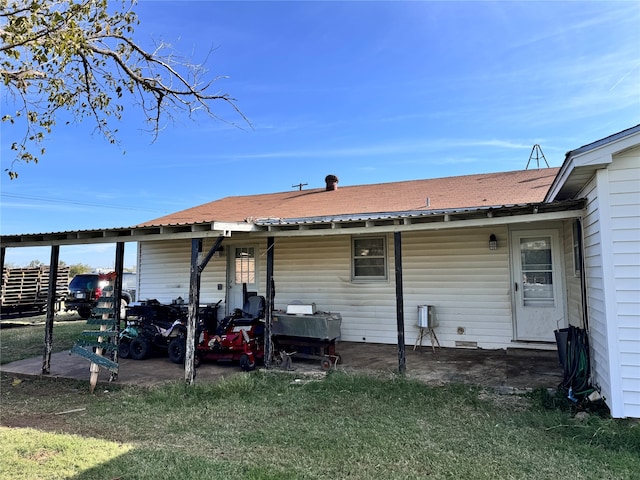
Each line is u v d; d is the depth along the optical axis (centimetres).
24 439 396
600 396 464
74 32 442
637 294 417
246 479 305
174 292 1096
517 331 792
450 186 1046
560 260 763
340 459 339
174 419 449
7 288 1509
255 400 509
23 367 739
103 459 346
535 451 347
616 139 410
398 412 453
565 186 516
